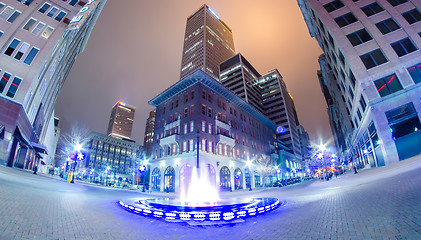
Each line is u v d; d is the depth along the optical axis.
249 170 50.28
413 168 13.20
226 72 120.19
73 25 36.88
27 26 33.25
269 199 13.09
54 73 43.09
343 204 8.28
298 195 16.11
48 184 19.62
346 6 30.14
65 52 45.84
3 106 26.47
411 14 26.14
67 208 9.05
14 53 30.45
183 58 151.62
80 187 24.55
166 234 6.21
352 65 26.23
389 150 22.41
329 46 34.69
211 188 37.38
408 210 5.25
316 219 6.68
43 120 45.50
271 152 68.75
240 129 52.88
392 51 24.86
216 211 9.14
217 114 45.84
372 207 6.56
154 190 42.88
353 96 32.06
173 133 43.75
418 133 21.00
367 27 27.19
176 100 46.75
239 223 7.54
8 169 22.30
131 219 8.17
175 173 39.38
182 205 10.08
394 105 22.91
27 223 5.68
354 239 4.32
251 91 112.94
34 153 43.59
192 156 37.72
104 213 9.04
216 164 39.88
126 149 155.50
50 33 34.75
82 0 41.03
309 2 33.47
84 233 5.66
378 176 15.91
